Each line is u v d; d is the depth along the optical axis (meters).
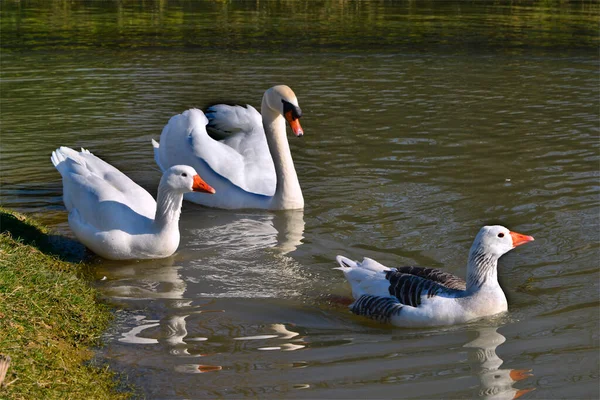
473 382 6.59
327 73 19.66
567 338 7.41
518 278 8.75
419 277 8.12
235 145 12.29
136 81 18.59
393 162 12.96
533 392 6.44
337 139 14.26
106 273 9.06
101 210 9.41
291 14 30.75
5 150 13.55
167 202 9.29
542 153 13.30
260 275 9.00
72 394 6.21
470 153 13.37
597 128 14.84
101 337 7.40
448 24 28.06
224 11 31.47
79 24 27.36
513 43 24.17
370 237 9.99
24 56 21.47
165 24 27.67
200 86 18.11
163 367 6.83
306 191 11.76
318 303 8.34
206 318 7.89
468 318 7.79
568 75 19.62
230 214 11.16
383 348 7.27
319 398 6.32
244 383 6.55
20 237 9.59
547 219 10.41
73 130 14.77
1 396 5.84
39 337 6.99
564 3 34.84
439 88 18.20
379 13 31.14
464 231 10.09
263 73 19.53
